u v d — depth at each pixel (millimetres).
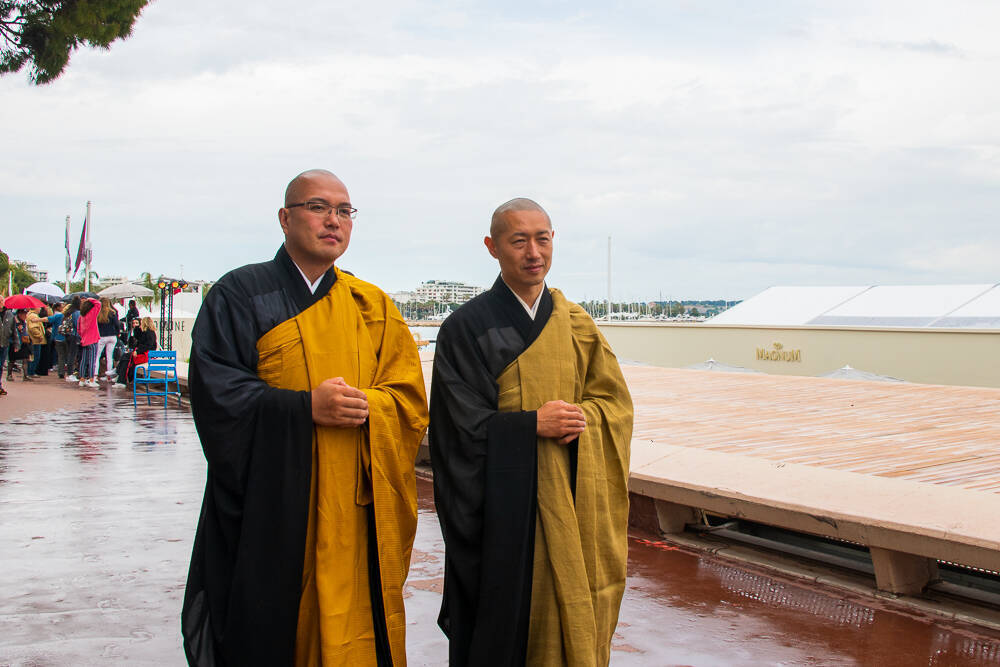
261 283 2438
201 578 2383
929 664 3135
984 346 14672
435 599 3891
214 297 2400
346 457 2369
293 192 2451
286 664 2299
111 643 3307
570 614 2418
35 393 14102
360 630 2354
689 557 4656
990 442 6793
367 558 2414
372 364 2486
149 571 4250
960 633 3457
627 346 21859
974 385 14820
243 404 2287
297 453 2289
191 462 7445
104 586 4008
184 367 16516
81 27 10992
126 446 8383
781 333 18141
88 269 32688
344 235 2479
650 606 3820
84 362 15484
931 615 3664
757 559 4547
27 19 10984
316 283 2502
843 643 3357
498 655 2406
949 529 3617
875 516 3900
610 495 2662
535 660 2477
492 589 2412
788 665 3143
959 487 4848
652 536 5090
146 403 12664
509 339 2564
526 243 2547
